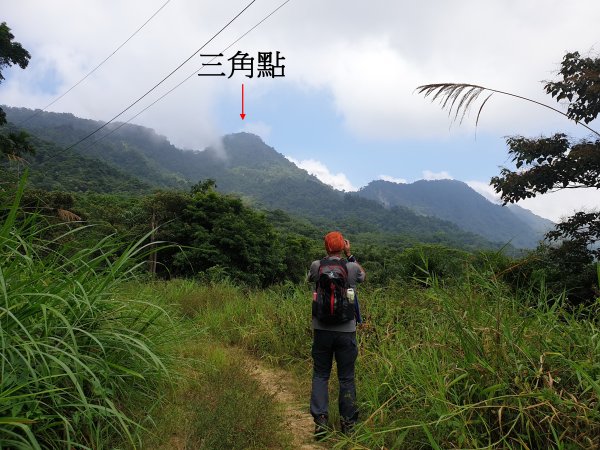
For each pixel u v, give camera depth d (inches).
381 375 149.1
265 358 235.9
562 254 377.1
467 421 100.7
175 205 1487.5
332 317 137.9
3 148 841.5
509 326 119.6
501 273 138.4
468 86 146.7
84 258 117.3
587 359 101.7
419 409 114.0
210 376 158.2
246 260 1459.2
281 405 154.9
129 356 122.7
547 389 94.8
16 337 87.7
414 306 192.1
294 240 1875.0
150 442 107.2
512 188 417.1
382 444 106.7
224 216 1497.3
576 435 88.4
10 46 980.6
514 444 100.1
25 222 107.3
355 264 149.6
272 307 294.2
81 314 110.7
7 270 99.7
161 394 130.1
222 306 334.3
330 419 144.1
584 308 124.9
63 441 87.5
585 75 358.3
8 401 79.7
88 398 102.0
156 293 254.5
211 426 112.7
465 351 114.7
